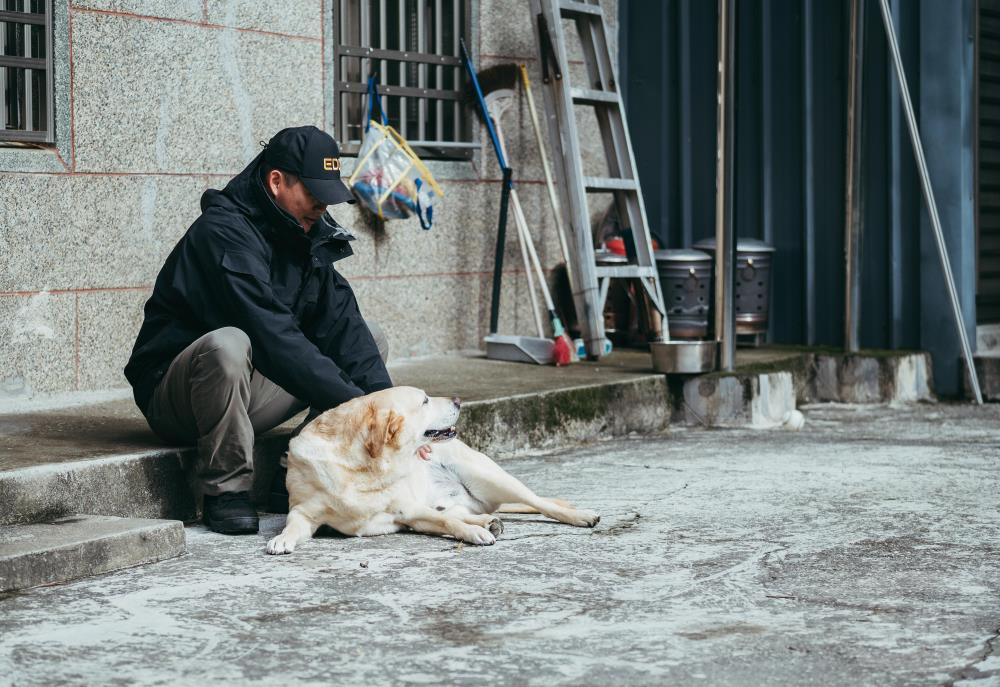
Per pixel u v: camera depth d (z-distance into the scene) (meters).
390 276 7.61
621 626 3.31
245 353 4.37
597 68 8.34
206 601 3.53
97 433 5.04
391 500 4.34
